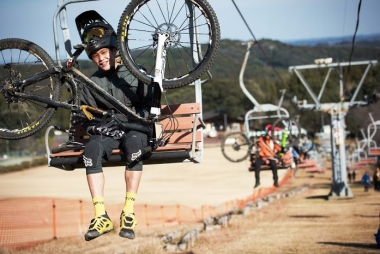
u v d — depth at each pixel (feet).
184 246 57.00
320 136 224.94
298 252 54.75
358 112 215.10
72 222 81.87
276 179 75.77
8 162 248.93
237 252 54.90
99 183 20.79
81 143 24.31
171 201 134.92
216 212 107.76
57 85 22.98
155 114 21.91
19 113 23.34
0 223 77.15
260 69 618.85
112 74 22.80
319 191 159.33
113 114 21.68
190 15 24.44
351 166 208.33
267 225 78.33
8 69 23.38
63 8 26.73
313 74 381.19
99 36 22.36
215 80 391.65
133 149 21.08
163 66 22.30
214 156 284.61
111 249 57.36
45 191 164.66
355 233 67.72
